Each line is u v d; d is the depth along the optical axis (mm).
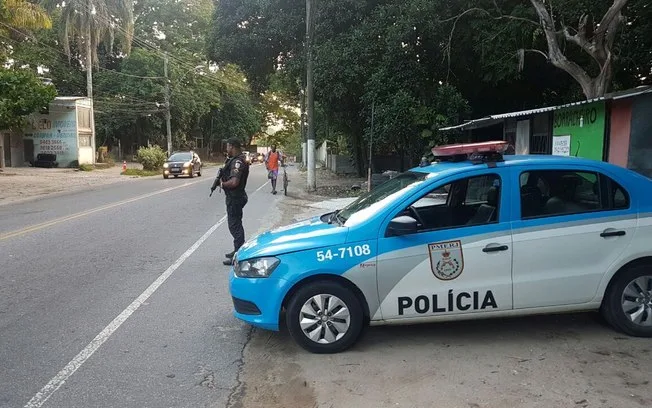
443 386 3859
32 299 6117
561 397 3650
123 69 46312
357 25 20797
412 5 17422
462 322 5156
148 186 23688
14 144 36562
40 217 12953
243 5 24344
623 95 9188
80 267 7684
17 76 21719
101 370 4242
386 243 4434
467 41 17875
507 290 4480
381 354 4461
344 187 22828
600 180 4668
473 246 4449
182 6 51938
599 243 4539
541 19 11922
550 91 21094
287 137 82188
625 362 4188
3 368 4273
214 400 3754
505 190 4555
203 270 7547
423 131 18062
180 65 49906
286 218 13391
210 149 66500
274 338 4910
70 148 37312
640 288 4645
